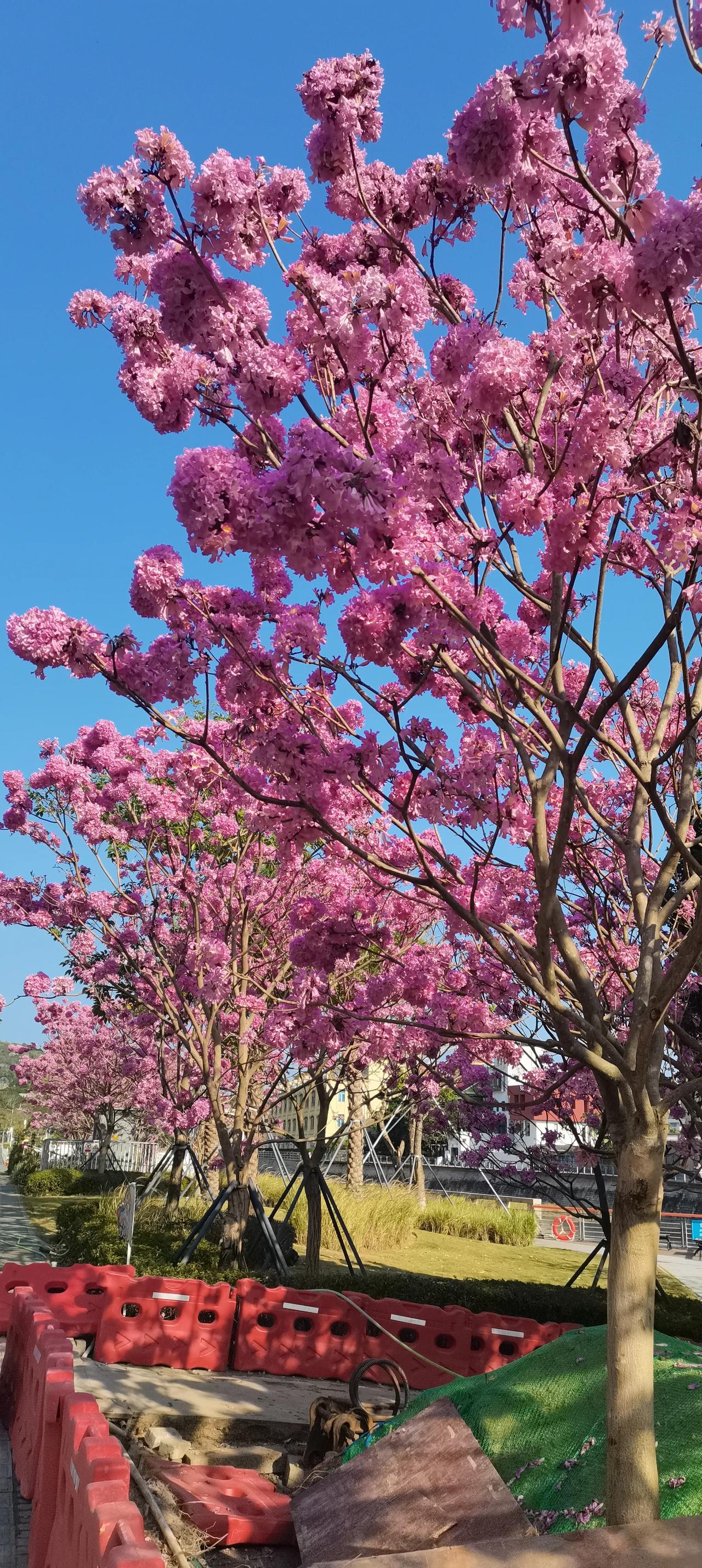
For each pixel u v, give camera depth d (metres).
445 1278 15.73
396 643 4.42
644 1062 4.09
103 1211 18.38
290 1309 9.77
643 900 5.11
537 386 5.17
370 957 10.47
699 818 6.10
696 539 3.65
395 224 4.82
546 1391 5.44
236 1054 15.34
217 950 12.55
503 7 3.76
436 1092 12.96
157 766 13.70
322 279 4.20
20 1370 7.19
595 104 3.79
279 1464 7.06
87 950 16.23
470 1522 4.39
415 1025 5.10
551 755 4.64
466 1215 25.61
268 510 3.62
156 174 4.37
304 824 5.90
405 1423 5.18
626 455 3.99
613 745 4.05
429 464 4.39
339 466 3.63
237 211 4.34
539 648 6.17
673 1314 12.91
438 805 5.42
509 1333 9.98
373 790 4.98
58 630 4.92
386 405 4.50
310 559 3.75
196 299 4.34
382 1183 27.98
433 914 9.87
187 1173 23.62
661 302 3.76
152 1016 17.91
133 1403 7.81
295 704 4.96
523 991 9.06
